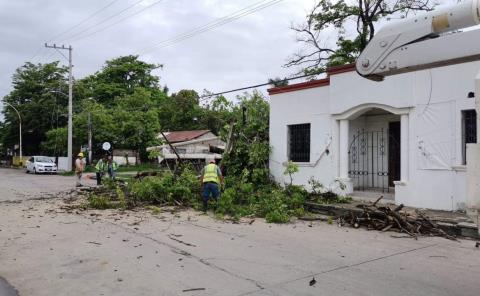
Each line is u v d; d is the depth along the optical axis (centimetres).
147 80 5962
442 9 416
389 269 654
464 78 1126
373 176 1537
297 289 555
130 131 4341
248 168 1727
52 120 5128
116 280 595
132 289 557
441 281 593
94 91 5572
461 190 1128
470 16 396
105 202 1379
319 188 1484
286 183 1554
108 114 4366
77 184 2248
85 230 970
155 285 572
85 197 1692
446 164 1159
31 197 1736
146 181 1519
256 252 762
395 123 1477
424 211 1145
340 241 862
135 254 743
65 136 4284
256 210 1239
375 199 1343
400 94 1259
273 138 1683
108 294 539
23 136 5622
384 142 1507
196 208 1333
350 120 1509
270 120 1702
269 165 1695
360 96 1365
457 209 1134
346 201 1330
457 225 934
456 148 1140
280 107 1661
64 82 5262
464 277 613
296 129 1617
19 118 5216
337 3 2528
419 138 1218
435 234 921
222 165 1748
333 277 609
